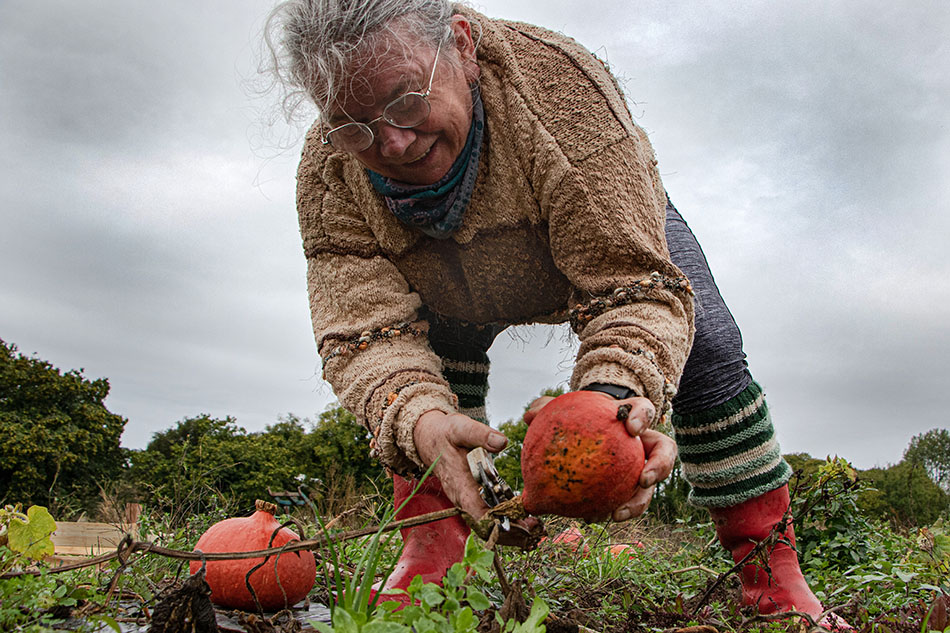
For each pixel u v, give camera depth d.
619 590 3.03
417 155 2.10
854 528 4.41
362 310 2.46
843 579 3.38
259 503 2.86
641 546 4.08
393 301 2.47
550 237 2.28
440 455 1.90
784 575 2.66
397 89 1.95
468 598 1.36
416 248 2.50
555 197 2.17
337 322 2.48
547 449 1.63
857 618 2.61
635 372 1.88
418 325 2.52
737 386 2.71
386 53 1.90
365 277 2.49
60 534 4.73
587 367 1.97
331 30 1.88
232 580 2.67
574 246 2.21
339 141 2.09
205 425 20.69
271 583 2.69
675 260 2.83
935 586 2.88
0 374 31.39
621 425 1.65
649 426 1.78
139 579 2.86
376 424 2.16
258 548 2.71
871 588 2.96
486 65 2.22
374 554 1.75
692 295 2.18
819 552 4.28
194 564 2.75
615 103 2.21
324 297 2.52
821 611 2.52
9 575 1.95
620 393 1.82
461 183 2.25
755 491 2.71
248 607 2.72
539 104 2.18
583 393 1.74
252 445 18.41
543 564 3.12
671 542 4.71
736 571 2.69
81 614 1.95
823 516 4.34
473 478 1.88
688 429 2.76
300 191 2.58
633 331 1.99
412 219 2.30
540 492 1.64
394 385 2.19
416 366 2.26
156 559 3.26
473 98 2.21
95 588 2.05
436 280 2.60
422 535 2.61
